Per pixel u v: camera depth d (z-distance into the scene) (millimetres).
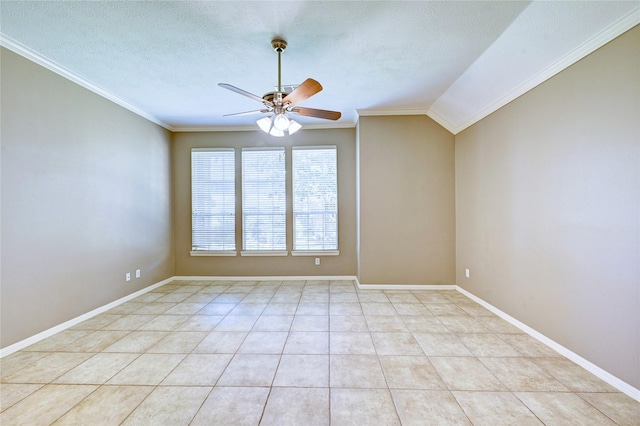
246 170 4922
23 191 2561
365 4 2039
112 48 2568
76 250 3090
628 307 1858
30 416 1705
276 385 2006
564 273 2352
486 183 3463
